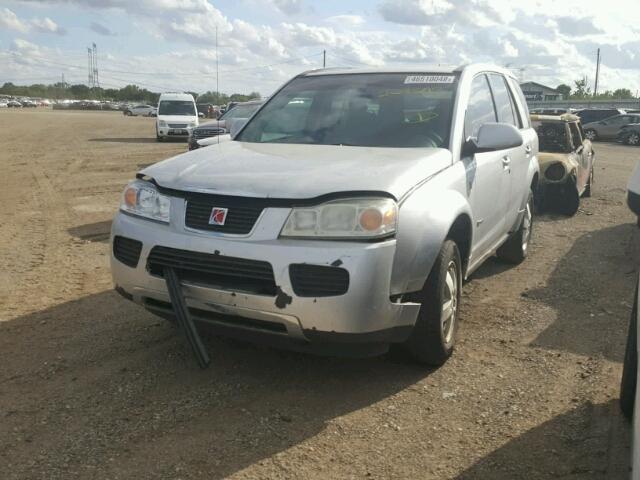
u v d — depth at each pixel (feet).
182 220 11.87
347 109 15.78
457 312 14.03
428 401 12.10
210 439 10.64
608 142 103.96
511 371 13.44
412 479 9.68
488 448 10.53
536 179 22.29
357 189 11.14
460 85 15.76
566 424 11.27
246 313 11.27
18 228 27.61
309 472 9.79
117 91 497.05
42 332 15.29
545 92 226.79
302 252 10.85
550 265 22.18
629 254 23.99
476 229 15.24
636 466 6.97
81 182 43.21
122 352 14.10
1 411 11.49
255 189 11.39
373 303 10.95
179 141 89.97
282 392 12.35
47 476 9.58
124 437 10.66
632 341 10.94
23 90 516.73
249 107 54.75
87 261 22.00
